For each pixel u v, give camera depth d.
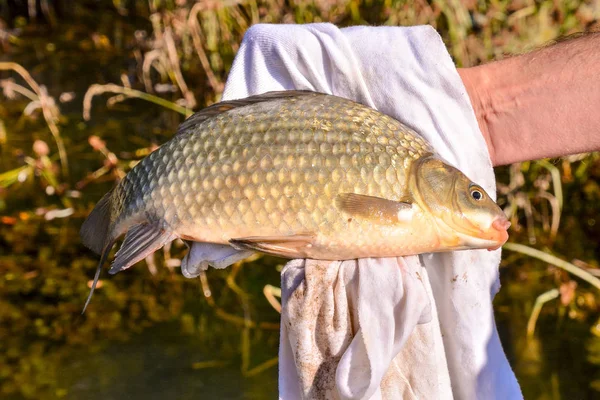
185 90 4.20
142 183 1.64
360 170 1.54
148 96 4.26
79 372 2.89
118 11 5.83
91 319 3.20
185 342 3.07
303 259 1.64
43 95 4.46
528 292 3.34
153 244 1.61
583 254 3.54
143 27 5.51
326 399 1.62
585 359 2.93
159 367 2.91
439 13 3.90
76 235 3.72
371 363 1.55
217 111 1.68
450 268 1.68
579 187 3.80
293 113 1.60
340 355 1.61
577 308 3.23
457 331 1.71
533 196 3.70
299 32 1.71
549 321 3.16
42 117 4.74
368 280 1.59
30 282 3.43
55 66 5.43
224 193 1.57
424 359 1.66
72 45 5.76
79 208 3.85
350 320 1.63
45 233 3.74
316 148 1.55
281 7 4.14
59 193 3.99
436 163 1.56
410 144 1.58
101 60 5.48
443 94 1.66
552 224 3.66
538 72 1.66
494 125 1.69
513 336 3.08
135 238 1.63
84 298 3.33
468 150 1.65
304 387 1.62
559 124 1.64
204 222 1.58
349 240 1.54
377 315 1.58
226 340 3.08
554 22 3.81
